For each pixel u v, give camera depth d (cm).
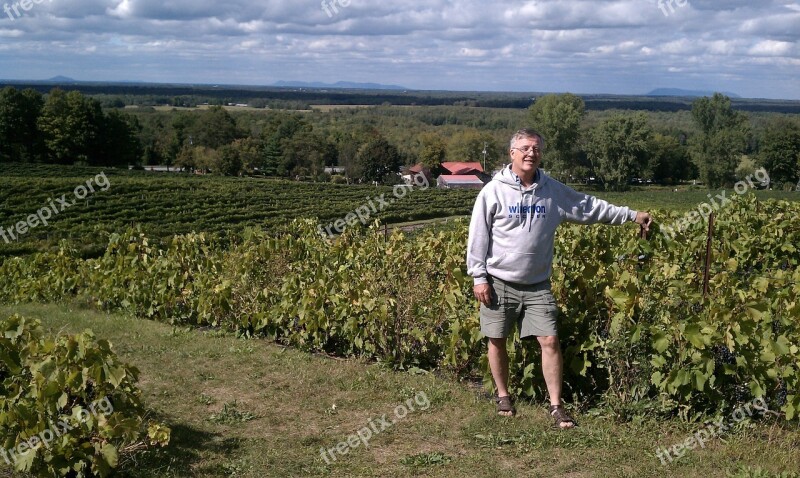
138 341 839
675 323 492
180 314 1020
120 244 1205
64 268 1343
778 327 539
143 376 657
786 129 6819
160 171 9719
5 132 9581
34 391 420
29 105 9819
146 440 461
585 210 488
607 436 460
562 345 529
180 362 710
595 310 527
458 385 594
